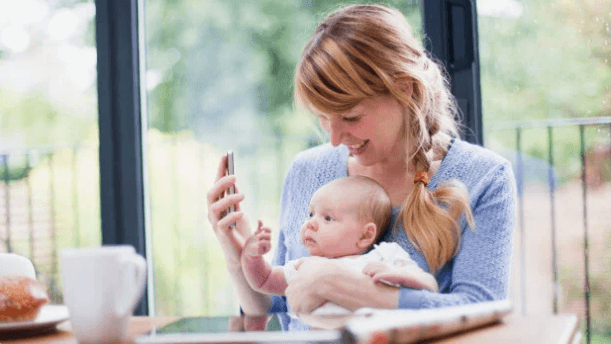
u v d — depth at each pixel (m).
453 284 1.18
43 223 3.91
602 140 3.15
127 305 0.77
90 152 3.93
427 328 0.70
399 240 1.29
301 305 1.09
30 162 3.92
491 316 0.81
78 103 5.11
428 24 1.83
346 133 1.24
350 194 1.31
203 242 4.25
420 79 1.25
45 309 0.97
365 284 1.08
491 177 1.29
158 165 4.28
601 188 3.19
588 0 2.62
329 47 1.21
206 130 5.36
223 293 4.21
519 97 3.00
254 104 5.34
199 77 5.37
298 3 5.25
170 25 5.37
